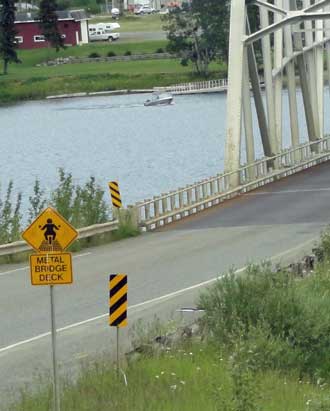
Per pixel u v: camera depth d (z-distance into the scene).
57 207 44.31
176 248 39.31
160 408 16.23
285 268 27.78
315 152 67.50
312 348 21.64
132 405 16.42
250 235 41.50
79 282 31.91
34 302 28.55
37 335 23.88
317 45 68.56
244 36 55.00
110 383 17.73
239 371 15.69
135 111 170.88
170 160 106.56
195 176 92.31
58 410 15.84
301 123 140.62
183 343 20.97
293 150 62.47
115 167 103.81
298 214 46.66
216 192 55.34
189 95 194.50
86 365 19.48
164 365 19.03
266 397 17.23
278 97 64.62
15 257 39.09
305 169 63.75
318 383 19.41
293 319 21.81
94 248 41.50
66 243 16.17
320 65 69.62
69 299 28.81
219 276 30.98
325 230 37.44
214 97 187.75
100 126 153.00
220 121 148.38
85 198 45.66
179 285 30.16
